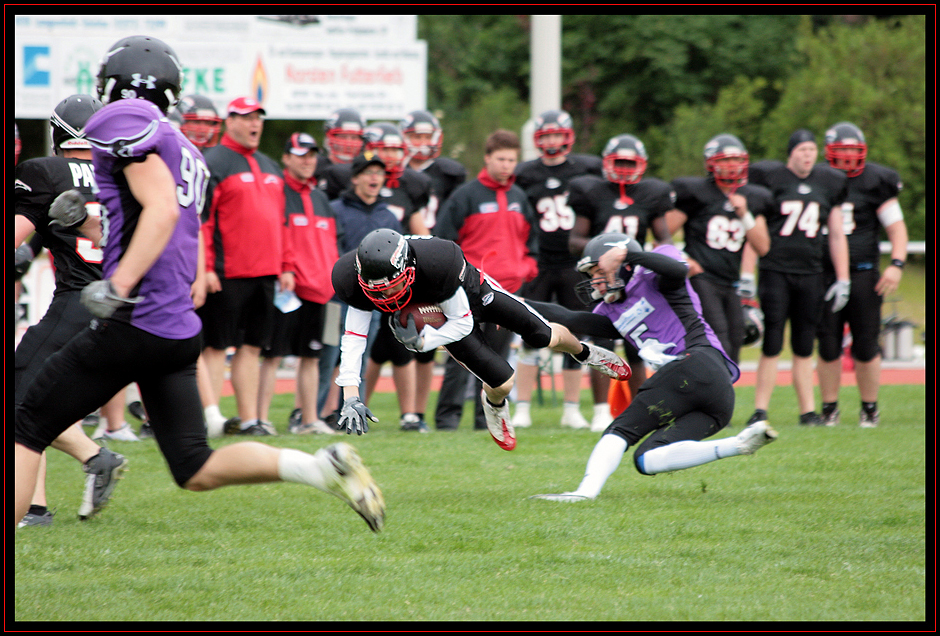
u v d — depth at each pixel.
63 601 12.02
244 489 18.75
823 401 29.70
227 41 52.38
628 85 88.19
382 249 13.76
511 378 16.67
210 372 25.23
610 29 88.12
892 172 29.00
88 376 12.15
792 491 18.48
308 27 53.19
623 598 12.27
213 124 27.73
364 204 26.84
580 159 28.95
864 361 28.75
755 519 16.16
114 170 11.71
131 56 12.34
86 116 15.86
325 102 53.62
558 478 19.81
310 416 26.44
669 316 18.11
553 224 28.38
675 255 17.84
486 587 12.70
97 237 15.64
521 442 24.44
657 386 17.67
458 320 15.58
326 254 26.14
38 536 14.95
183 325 12.34
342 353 14.61
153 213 11.48
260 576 13.09
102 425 25.77
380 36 54.06
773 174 28.08
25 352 15.54
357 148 30.06
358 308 14.75
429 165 31.17
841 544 14.61
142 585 12.68
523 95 96.38
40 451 12.48
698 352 17.77
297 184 26.02
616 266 17.73
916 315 45.88
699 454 17.03
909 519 16.16
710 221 26.77
